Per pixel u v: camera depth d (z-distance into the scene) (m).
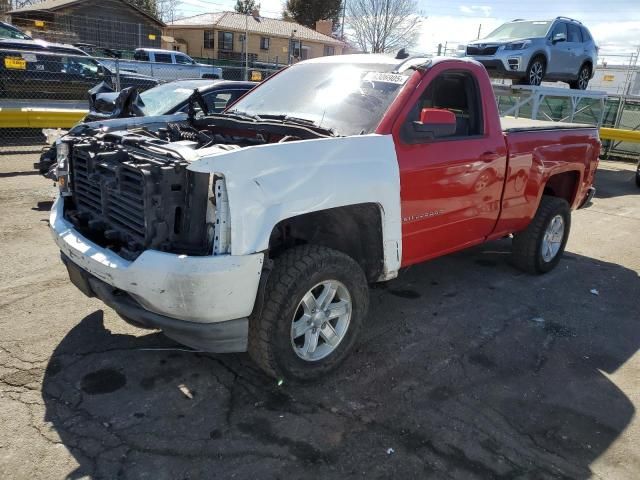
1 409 2.99
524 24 13.78
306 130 3.43
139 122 4.94
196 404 3.14
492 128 4.51
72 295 4.45
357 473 2.68
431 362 3.78
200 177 2.84
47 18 34.38
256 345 3.14
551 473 2.76
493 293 5.13
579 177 5.83
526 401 3.38
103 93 9.76
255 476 2.62
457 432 3.03
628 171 14.86
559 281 5.61
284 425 3.00
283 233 3.46
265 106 4.39
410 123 3.78
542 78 13.24
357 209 3.54
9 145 11.11
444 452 2.86
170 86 8.57
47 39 30.77
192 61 26.41
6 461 2.62
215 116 4.22
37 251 5.39
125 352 3.65
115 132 3.78
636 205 10.13
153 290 2.77
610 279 5.76
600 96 14.09
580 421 3.21
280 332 3.12
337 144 3.28
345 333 3.50
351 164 3.32
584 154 5.79
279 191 2.94
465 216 4.35
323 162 3.17
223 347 2.99
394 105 3.74
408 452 2.84
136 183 2.97
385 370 3.63
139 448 2.77
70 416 2.97
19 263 5.06
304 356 3.33
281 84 4.61
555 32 13.22
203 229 2.88
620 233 7.90
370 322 4.36
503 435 3.03
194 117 4.52
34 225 6.19
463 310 4.70
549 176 5.25
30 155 10.30
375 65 4.25
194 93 4.73
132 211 3.03
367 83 4.05
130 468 2.63
